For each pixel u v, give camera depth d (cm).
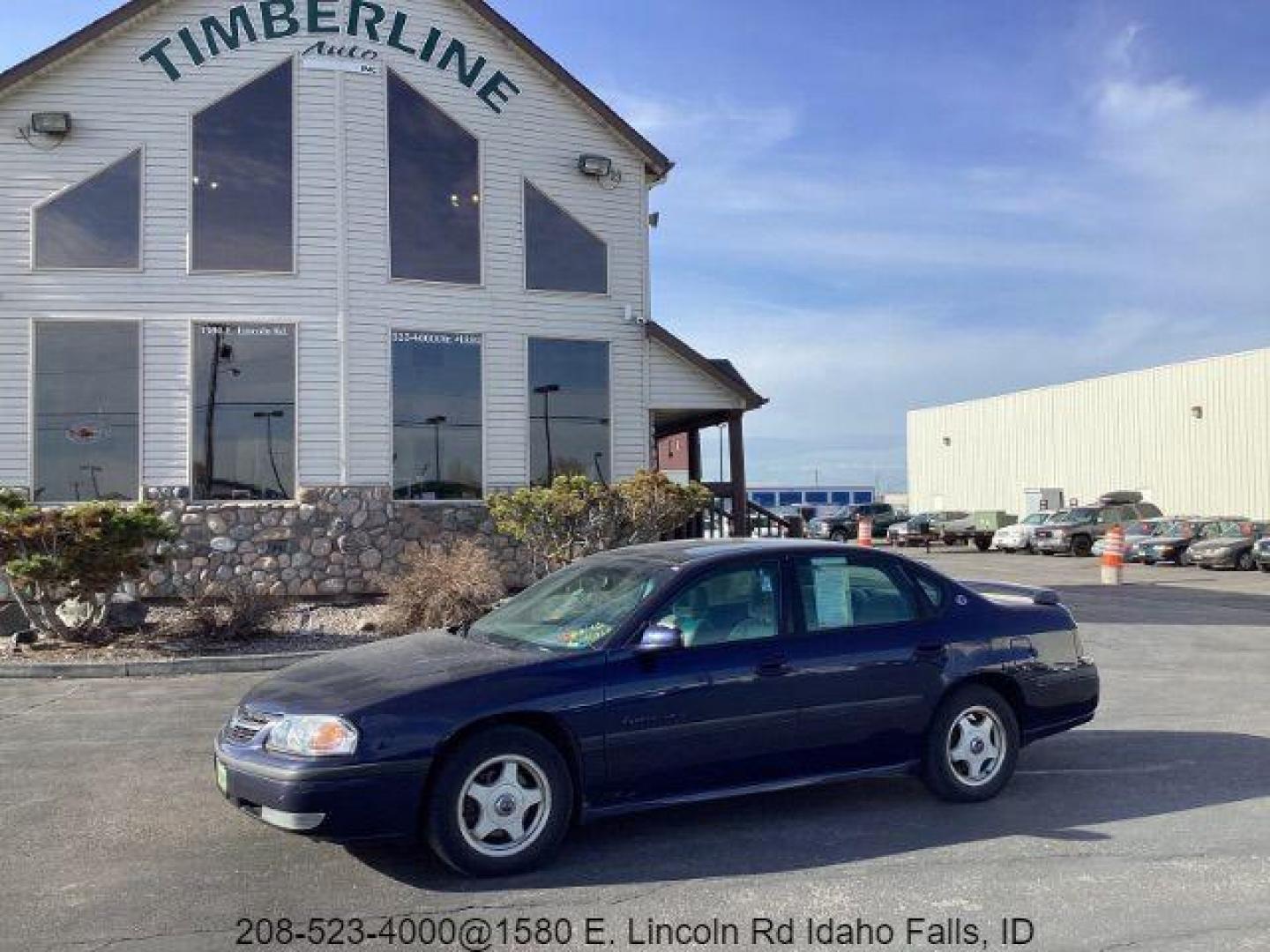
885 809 645
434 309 1630
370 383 1588
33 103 1517
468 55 1670
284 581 1525
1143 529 3228
